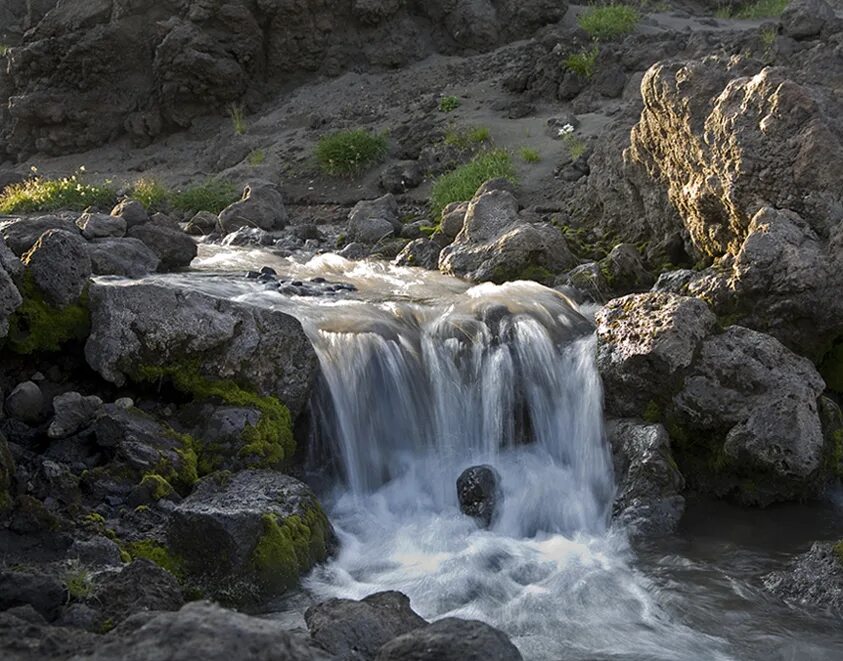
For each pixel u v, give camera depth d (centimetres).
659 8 1980
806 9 1550
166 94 1811
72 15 1872
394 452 884
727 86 1051
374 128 1647
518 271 1116
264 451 802
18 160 1912
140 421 784
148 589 596
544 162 1421
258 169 1605
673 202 1134
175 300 826
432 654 498
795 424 853
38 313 818
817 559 725
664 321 894
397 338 919
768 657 630
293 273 1144
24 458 747
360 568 744
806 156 980
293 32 1830
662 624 671
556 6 1834
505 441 905
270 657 446
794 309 935
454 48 1848
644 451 853
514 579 735
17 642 484
